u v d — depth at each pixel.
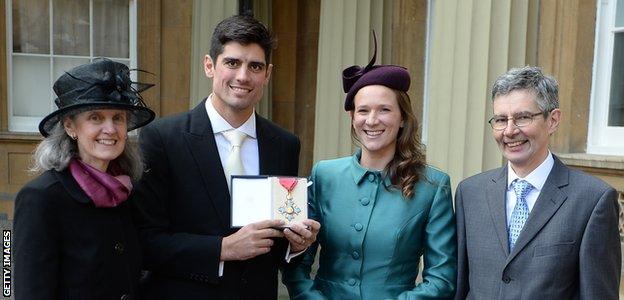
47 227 1.51
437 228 1.85
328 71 4.84
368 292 1.81
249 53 1.81
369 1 4.50
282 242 1.93
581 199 1.58
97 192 1.59
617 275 1.58
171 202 1.88
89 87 1.55
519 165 1.68
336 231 1.88
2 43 5.47
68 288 1.55
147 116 1.72
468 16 3.12
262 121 2.03
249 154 1.96
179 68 5.63
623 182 2.79
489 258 1.67
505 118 1.64
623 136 2.91
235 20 1.83
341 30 4.71
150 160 1.84
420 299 1.75
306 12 5.90
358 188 1.90
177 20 5.59
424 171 1.90
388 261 1.81
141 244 1.83
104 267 1.60
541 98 1.59
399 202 1.85
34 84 5.67
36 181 1.55
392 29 4.51
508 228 1.69
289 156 2.05
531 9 3.05
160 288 1.89
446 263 1.82
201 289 1.84
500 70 3.01
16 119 5.65
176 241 1.81
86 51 5.71
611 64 3.02
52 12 5.62
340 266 1.87
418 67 4.38
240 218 1.78
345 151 4.72
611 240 1.55
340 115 4.75
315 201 1.99
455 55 3.21
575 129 3.06
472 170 3.12
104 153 1.58
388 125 1.81
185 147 1.87
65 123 1.59
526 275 1.59
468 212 1.79
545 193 1.63
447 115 3.27
